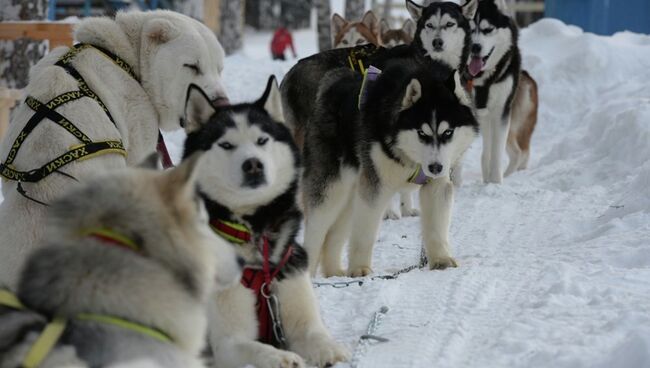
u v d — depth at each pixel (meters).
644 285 6.02
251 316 4.90
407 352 4.93
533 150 15.38
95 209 3.44
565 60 17.94
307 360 4.87
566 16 24.36
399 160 7.34
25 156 5.36
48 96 5.50
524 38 19.83
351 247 7.58
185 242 3.58
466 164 14.78
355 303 6.13
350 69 8.34
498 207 10.43
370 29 15.53
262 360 4.56
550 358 4.60
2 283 5.20
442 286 6.43
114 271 3.36
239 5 31.89
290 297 5.04
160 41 6.10
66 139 5.37
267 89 5.39
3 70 12.27
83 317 3.27
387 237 9.46
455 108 7.32
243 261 4.17
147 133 6.05
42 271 3.34
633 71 17.73
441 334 5.24
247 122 5.14
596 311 5.39
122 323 3.32
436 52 11.84
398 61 7.92
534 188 11.51
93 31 5.94
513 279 6.55
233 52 31.83
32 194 5.26
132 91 5.98
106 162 5.48
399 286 6.52
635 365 4.35
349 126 7.66
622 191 10.52
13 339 3.14
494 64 12.07
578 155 13.15
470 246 8.55
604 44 18.06
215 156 5.05
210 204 5.03
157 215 3.52
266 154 5.03
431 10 12.02
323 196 7.67
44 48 12.39
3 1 11.95
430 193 7.42
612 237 7.74
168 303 3.48
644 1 23.91
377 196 7.45
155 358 3.36
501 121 12.13
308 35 50.84
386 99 7.43
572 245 7.88
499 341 4.99
